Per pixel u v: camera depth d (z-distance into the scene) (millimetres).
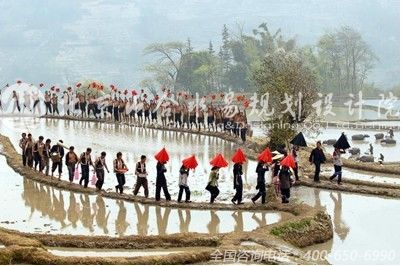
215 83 131875
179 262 22406
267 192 33156
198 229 27453
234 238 25094
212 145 50969
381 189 35562
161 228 27531
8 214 29328
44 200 32125
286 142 44531
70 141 49969
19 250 21906
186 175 31625
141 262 21984
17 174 38219
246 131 53656
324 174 39812
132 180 37094
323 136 62875
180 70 129750
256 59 126438
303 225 26812
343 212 31188
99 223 28094
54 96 66438
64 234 25641
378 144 57938
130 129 59156
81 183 34562
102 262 21750
